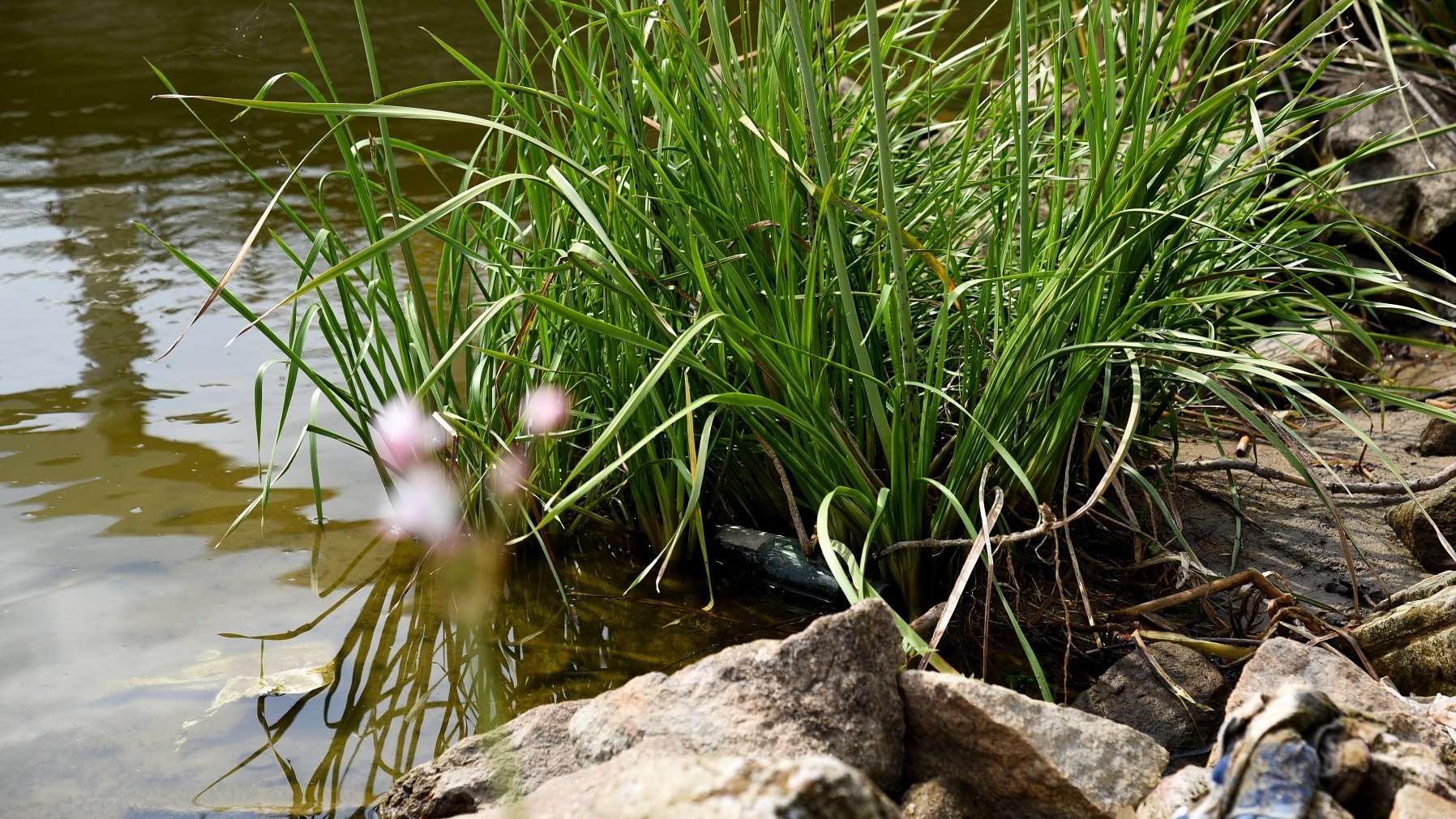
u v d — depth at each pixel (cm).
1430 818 256
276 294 410
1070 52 309
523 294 290
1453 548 317
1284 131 441
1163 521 331
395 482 345
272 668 303
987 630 293
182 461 349
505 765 276
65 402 365
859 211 293
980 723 273
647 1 325
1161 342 313
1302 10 466
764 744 269
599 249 315
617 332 293
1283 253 340
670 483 324
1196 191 324
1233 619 303
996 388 305
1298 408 321
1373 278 320
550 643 310
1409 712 277
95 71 739
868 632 277
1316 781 261
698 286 316
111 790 281
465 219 327
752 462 331
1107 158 297
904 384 301
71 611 312
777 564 322
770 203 306
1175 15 314
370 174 534
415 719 295
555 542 334
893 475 304
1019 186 313
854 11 825
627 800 252
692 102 311
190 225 475
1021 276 296
